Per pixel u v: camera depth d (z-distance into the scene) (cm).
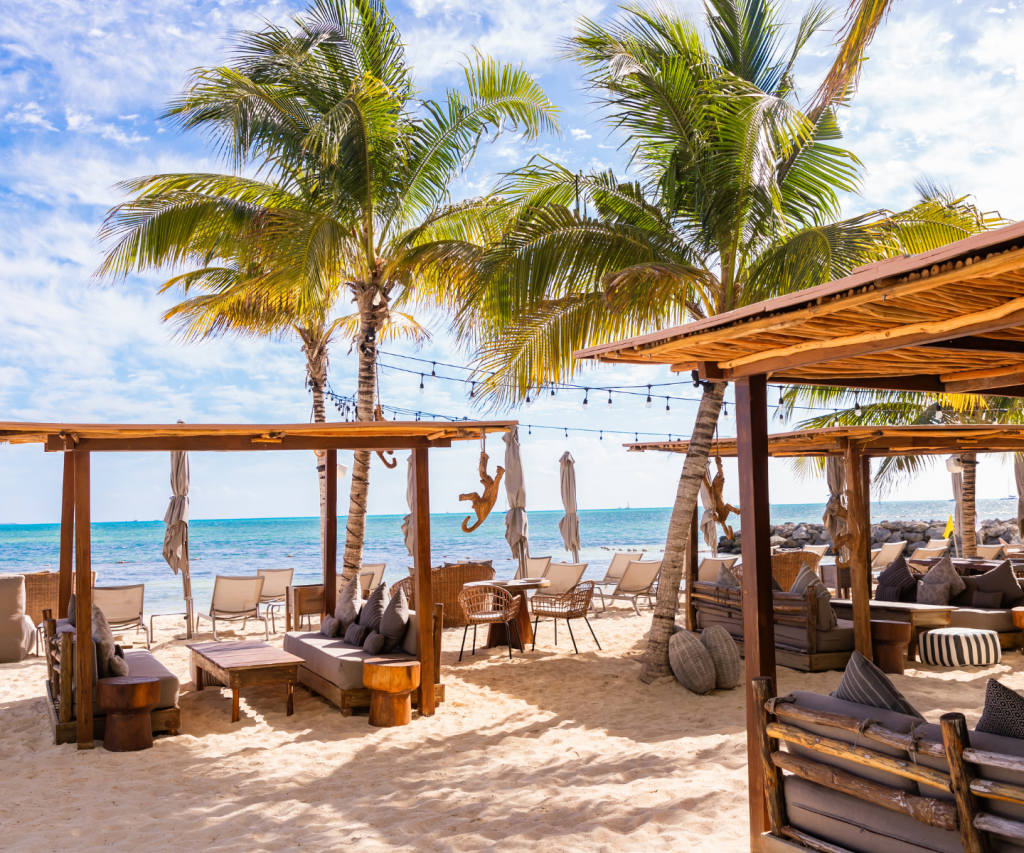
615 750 580
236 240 1050
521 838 410
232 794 501
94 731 627
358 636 789
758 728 360
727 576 1020
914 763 284
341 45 1048
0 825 448
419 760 571
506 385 839
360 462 1068
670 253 841
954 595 1018
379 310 1082
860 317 304
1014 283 257
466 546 4012
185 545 1127
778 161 902
